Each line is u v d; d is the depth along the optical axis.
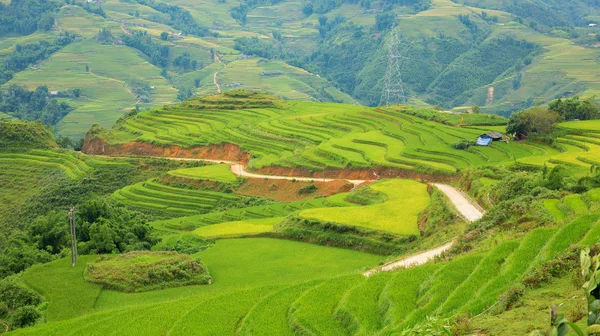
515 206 46.66
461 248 43.25
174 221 83.25
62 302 44.44
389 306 29.92
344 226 60.19
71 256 55.59
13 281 47.72
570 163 71.88
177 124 145.62
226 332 32.53
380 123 123.06
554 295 24.52
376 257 54.56
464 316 23.64
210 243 63.12
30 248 61.00
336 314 31.05
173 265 50.03
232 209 87.44
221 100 156.75
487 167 74.19
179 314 36.50
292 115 142.50
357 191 78.81
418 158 93.56
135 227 65.00
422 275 33.00
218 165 114.75
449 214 57.12
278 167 105.19
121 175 117.31
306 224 62.97
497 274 29.27
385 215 63.53
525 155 86.81
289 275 49.47
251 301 36.84
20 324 41.69
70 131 193.00
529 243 31.05
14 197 114.12
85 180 112.88
